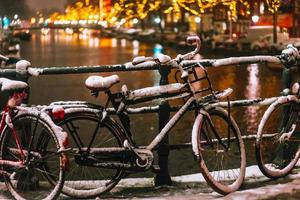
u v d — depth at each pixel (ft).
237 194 15.39
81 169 20.80
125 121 15.85
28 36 322.34
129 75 99.40
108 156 15.51
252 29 157.99
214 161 22.59
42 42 294.46
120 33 339.16
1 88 15.67
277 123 20.07
